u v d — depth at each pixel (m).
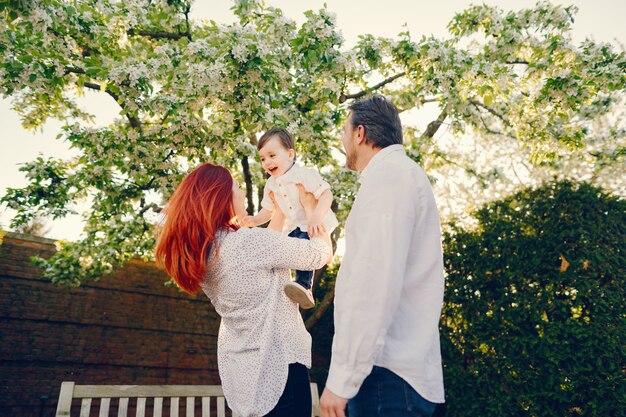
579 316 4.77
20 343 6.10
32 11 3.75
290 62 4.93
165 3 5.13
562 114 5.49
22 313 6.23
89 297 6.73
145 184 5.43
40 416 5.94
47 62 4.24
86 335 6.53
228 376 1.57
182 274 1.55
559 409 4.56
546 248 5.02
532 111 6.08
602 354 4.43
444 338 5.50
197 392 2.93
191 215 1.58
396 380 1.30
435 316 1.38
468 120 6.98
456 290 5.55
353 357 1.20
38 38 4.22
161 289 7.27
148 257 6.80
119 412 2.69
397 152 1.49
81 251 5.93
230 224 1.67
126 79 4.35
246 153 5.32
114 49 5.20
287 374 1.51
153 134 5.17
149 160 5.16
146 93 4.53
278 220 2.40
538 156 6.35
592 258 4.73
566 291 4.80
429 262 1.40
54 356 6.24
